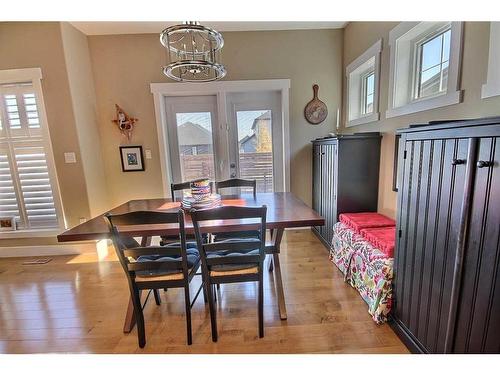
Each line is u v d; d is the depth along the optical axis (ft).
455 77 5.18
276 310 6.14
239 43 10.61
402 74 7.33
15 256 9.90
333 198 8.89
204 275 5.13
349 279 7.16
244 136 11.67
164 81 10.63
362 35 9.17
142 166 11.14
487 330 3.18
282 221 5.17
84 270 8.62
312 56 10.84
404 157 4.80
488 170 3.07
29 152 9.50
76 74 9.48
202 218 4.71
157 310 6.34
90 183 10.04
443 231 3.83
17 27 8.72
